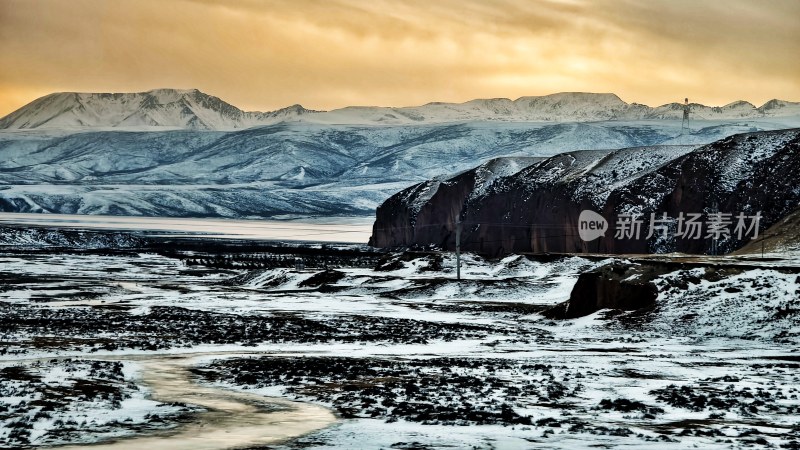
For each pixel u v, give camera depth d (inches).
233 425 1441.9
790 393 1728.6
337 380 1934.1
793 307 2952.8
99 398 1670.8
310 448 1251.2
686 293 3253.0
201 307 4286.4
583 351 2591.0
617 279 3435.0
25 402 1600.6
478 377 1968.5
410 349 2669.8
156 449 1256.2
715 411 1546.5
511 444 1255.5
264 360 2309.3
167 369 2161.7
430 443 1268.5
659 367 2166.6
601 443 1258.0
